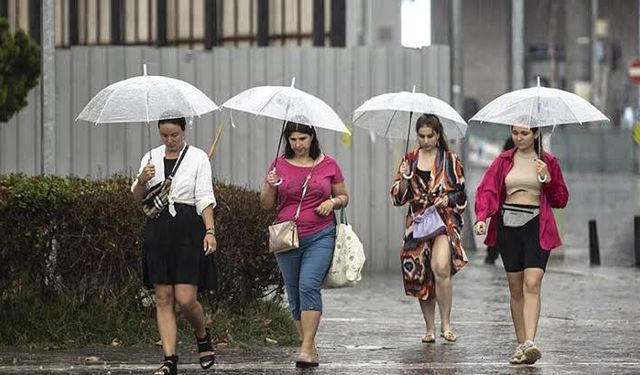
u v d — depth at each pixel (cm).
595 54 18050
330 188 2681
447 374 2572
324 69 4731
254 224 3038
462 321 3484
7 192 2833
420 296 3039
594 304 3897
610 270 5050
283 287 3136
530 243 2706
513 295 2777
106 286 2933
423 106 3056
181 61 4716
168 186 2448
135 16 5422
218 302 3066
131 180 3077
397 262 4809
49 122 3738
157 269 2461
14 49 4094
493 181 2736
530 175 2705
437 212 3039
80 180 3072
